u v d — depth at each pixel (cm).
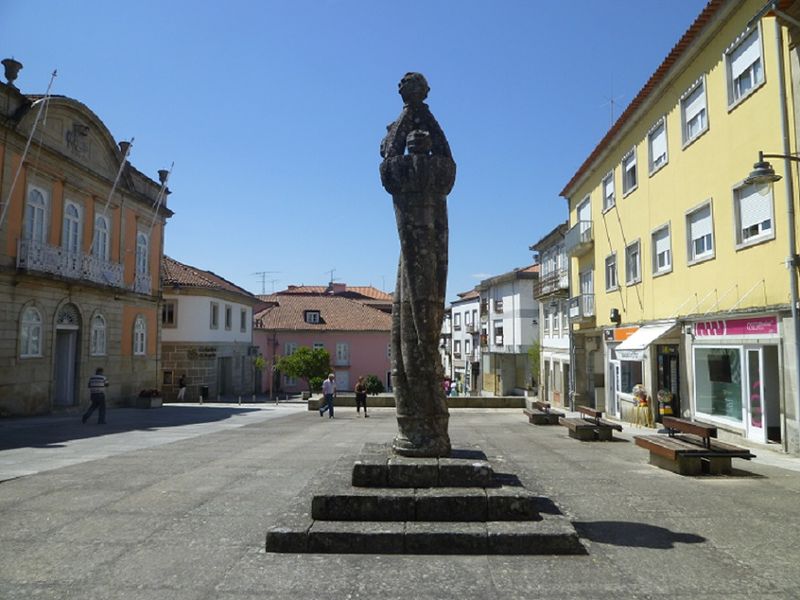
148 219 3019
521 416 2248
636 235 2072
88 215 2452
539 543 474
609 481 805
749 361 1304
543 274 3791
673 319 1694
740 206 1376
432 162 586
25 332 2030
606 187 2431
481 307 5653
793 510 632
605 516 604
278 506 639
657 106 1861
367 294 7112
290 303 5812
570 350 2888
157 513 608
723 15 1393
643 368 1945
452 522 502
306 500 567
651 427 1822
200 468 880
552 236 3438
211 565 455
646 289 1978
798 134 1131
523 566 448
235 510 621
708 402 1516
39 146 2080
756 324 1262
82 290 2367
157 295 3095
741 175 1353
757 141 1282
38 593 404
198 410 2503
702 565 454
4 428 1531
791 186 1155
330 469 613
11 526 561
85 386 2405
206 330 3816
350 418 2059
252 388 4691
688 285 1650
